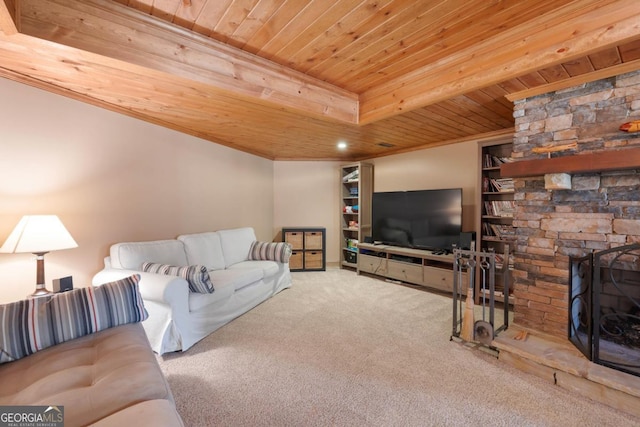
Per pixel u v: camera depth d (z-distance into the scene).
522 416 1.59
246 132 3.63
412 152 4.56
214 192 4.04
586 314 2.02
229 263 3.70
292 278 4.62
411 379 1.94
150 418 0.97
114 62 1.74
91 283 2.65
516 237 2.37
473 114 2.87
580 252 2.06
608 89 1.93
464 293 3.59
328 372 2.02
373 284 4.27
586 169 1.83
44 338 1.45
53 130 2.40
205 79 1.99
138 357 1.38
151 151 3.17
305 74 2.53
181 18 1.77
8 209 2.19
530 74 1.96
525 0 1.62
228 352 2.30
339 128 3.39
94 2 1.62
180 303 2.31
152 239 3.20
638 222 1.85
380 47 2.09
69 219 2.52
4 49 1.66
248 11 1.68
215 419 1.57
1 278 2.20
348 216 5.51
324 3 1.61
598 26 1.61
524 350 2.00
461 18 1.77
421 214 4.12
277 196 5.37
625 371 1.71
